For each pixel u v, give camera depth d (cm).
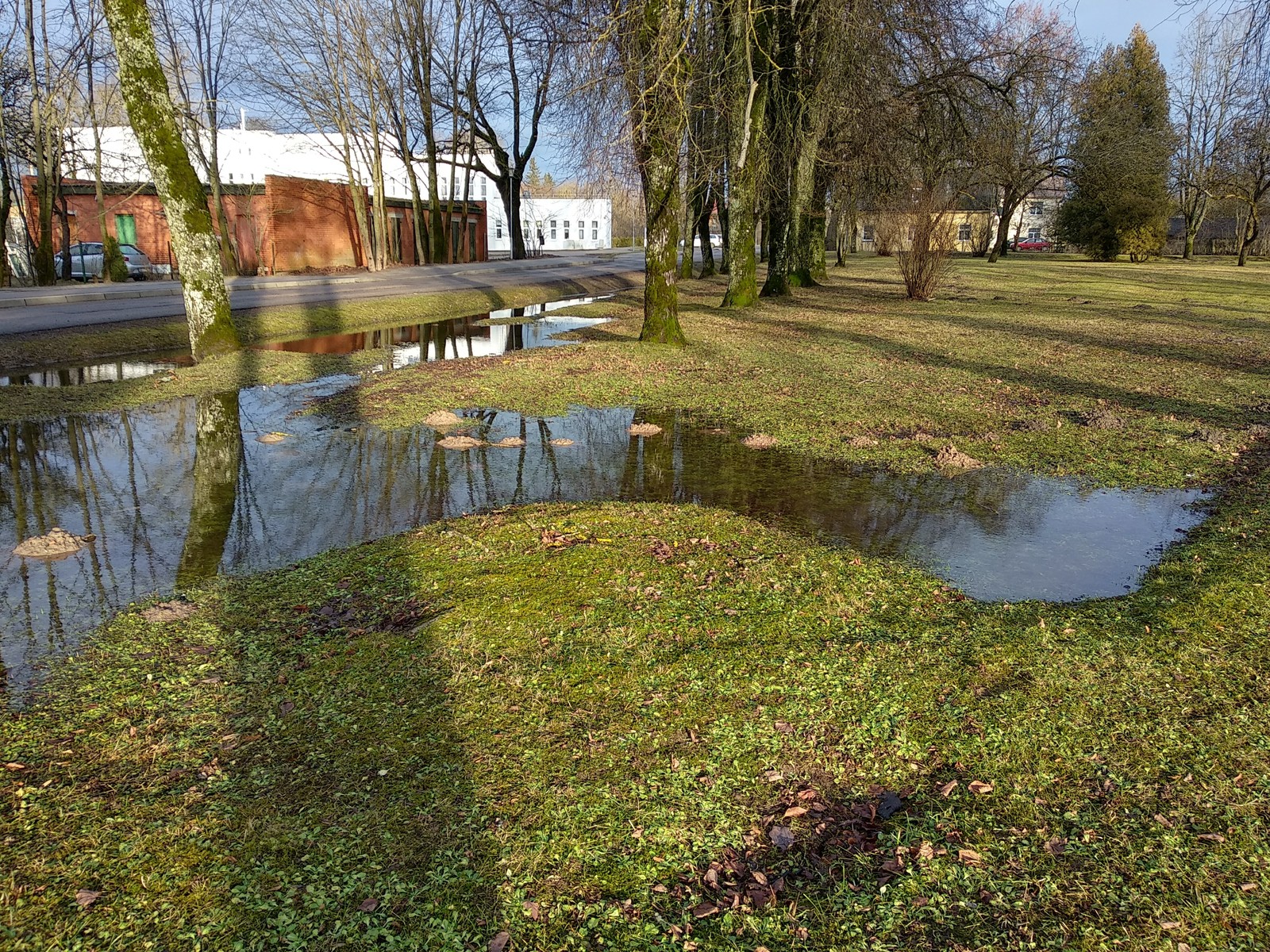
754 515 583
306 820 259
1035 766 288
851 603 418
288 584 443
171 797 270
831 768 288
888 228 2253
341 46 3111
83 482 659
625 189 1642
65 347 1249
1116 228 4341
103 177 3416
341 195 3494
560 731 304
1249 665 353
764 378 1080
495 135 4469
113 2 1092
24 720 316
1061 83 2311
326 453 741
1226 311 1956
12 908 225
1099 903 229
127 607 424
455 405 918
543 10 1470
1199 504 606
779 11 1691
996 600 439
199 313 1212
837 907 229
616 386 1025
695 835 255
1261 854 245
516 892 232
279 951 211
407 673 345
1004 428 838
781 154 1952
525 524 530
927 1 1798
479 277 2966
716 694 330
